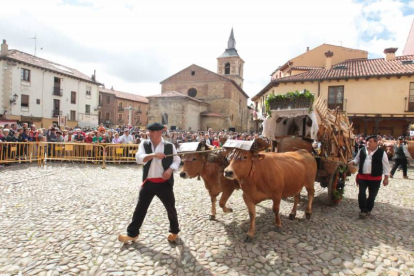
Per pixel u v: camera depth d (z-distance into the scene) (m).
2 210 5.80
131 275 3.42
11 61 31.61
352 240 4.55
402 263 3.79
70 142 14.13
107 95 54.66
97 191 7.77
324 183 6.75
